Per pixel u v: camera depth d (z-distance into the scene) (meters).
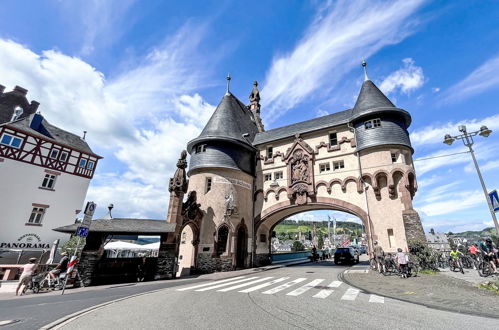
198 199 22.70
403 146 19.55
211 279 15.86
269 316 6.64
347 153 22.19
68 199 28.77
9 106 30.69
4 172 24.23
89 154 31.70
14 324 6.17
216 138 23.94
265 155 27.69
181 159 19.67
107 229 15.15
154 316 6.77
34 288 11.96
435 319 6.20
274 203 25.39
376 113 20.59
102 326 5.92
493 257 12.77
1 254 21.95
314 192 22.86
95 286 13.71
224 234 22.38
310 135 25.28
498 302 7.65
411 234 17.23
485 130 12.17
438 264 17.09
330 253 44.28
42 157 27.31
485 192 11.55
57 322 6.27
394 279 13.21
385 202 19.30
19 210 24.72
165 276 16.53
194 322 6.16
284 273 18.27
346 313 6.88
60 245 26.78
